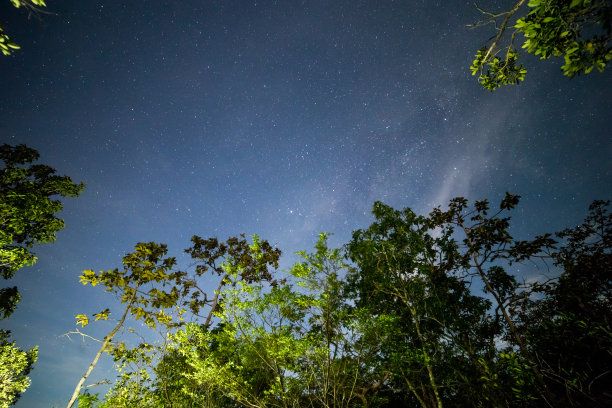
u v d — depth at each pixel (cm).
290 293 870
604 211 1258
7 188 1352
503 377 722
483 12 363
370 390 1063
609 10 284
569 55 332
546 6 317
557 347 748
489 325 1148
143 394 939
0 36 404
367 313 862
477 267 1238
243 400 844
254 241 966
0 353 1305
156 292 1158
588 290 1033
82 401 852
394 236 1195
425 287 1128
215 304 1636
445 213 1366
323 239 942
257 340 844
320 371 846
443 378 917
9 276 1462
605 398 605
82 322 991
